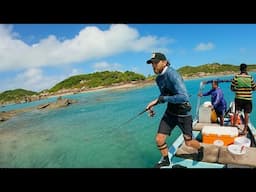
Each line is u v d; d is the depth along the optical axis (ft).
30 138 36.65
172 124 13.03
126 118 44.16
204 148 15.24
